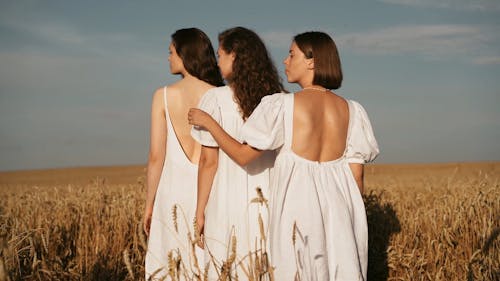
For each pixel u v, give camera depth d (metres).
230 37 3.74
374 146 3.55
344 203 3.33
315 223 3.20
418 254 5.35
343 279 3.21
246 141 3.30
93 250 5.36
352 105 3.55
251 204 3.65
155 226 4.16
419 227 5.93
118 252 5.45
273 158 3.73
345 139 3.46
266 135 3.24
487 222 5.39
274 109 3.26
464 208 5.95
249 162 3.41
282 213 3.25
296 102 3.29
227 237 3.65
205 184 3.63
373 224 6.18
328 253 3.25
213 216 3.69
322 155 3.37
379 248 5.82
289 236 3.21
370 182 15.09
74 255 5.52
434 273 5.04
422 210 6.82
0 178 48.78
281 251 3.21
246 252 3.62
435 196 8.33
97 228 5.68
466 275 4.84
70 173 53.59
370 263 5.46
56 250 5.31
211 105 3.75
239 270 3.61
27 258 4.73
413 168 48.16
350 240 3.27
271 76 3.76
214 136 3.46
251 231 3.63
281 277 3.19
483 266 4.74
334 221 3.27
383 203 7.07
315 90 3.39
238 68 3.70
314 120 3.30
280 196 3.27
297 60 3.44
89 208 6.54
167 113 4.11
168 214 4.10
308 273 3.15
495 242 5.04
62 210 6.64
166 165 4.15
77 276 4.90
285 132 3.28
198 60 4.13
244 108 3.67
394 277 5.22
